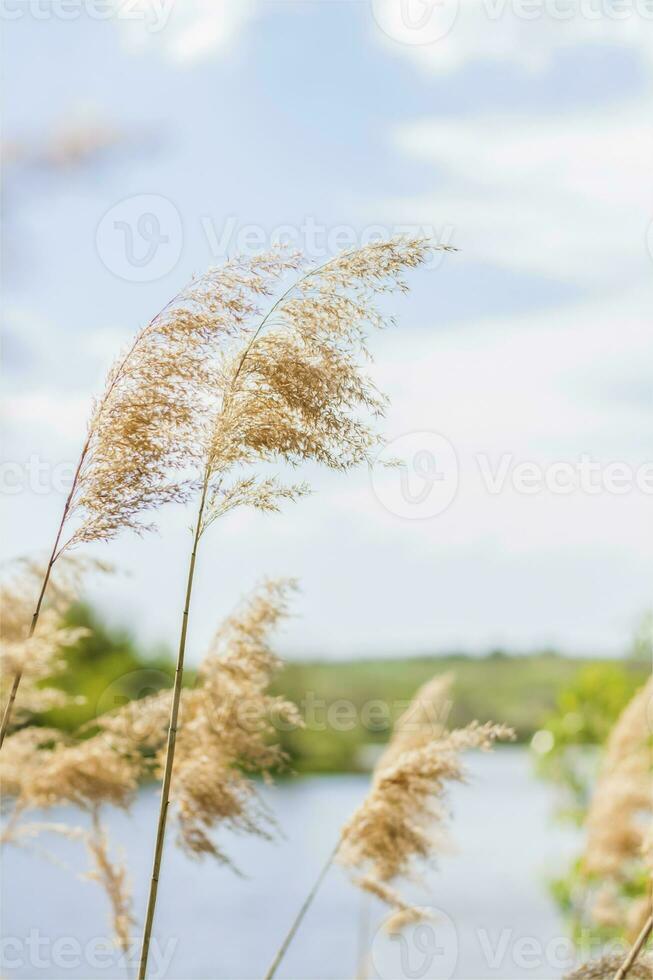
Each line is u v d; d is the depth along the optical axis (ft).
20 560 10.28
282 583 10.18
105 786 10.93
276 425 7.98
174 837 9.81
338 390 8.11
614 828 19.47
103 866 11.12
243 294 8.20
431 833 10.68
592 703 24.72
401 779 10.34
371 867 11.00
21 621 10.16
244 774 10.03
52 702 11.22
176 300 8.23
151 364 8.11
